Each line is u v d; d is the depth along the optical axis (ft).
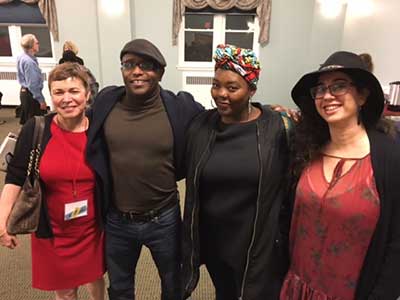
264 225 4.00
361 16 18.13
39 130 4.31
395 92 11.82
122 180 4.44
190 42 21.44
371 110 3.28
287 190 3.94
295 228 3.76
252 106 4.26
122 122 4.37
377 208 3.08
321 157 3.56
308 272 3.65
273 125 4.02
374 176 3.09
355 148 3.30
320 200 3.35
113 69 20.68
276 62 21.43
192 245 4.41
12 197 4.34
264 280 4.14
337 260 3.38
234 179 3.94
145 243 4.77
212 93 3.94
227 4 19.90
